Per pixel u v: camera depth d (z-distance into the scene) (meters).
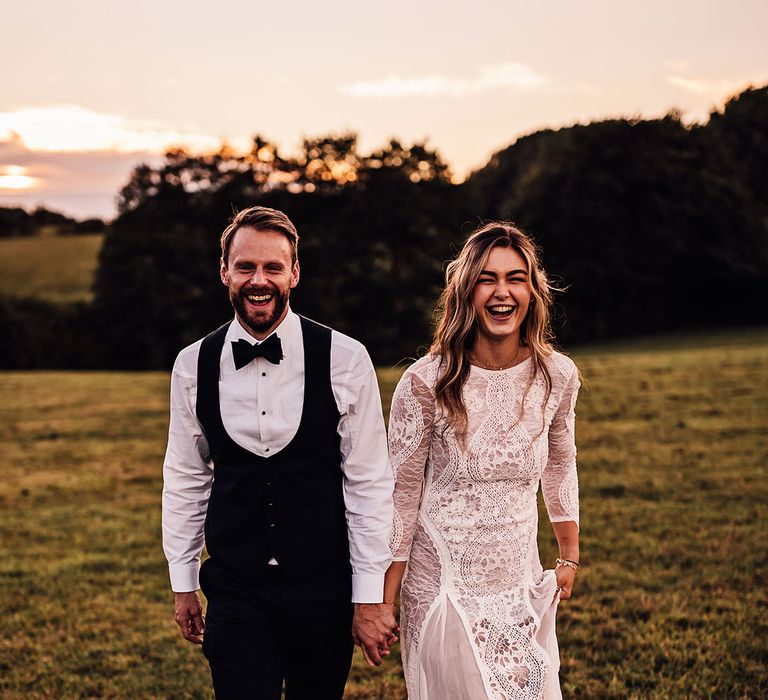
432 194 41.03
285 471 2.71
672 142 42.81
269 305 2.67
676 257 41.53
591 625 4.99
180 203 40.41
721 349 25.88
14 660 4.90
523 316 2.81
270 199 40.59
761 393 13.95
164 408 17.80
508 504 2.83
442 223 40.47
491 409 2.81
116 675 4.63
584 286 40.53
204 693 4.32
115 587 6.44
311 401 2.71
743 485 8.52
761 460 9.54
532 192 42.41
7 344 38.00
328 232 39.78
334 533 2.76
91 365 38.75
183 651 4.97
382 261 39.88
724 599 5.35
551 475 3.11
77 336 38.94
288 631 2.73
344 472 2.80
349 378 2.75
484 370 2.83
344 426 2.77
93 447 13.44
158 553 7.52
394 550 2.83
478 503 2.82
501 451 2.79
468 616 2.77
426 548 2.87
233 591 2.71
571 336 40.38
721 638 4.64
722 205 41.41
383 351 38.28
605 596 5.50
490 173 54.75
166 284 38.81
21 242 60.44
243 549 2.71
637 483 8.88
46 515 9.16
